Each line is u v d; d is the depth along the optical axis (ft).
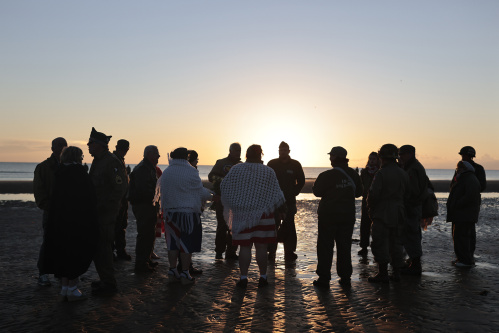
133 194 22.34
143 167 22.61
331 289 19.66
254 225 19.88
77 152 17.40
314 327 14.57
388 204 20.84
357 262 26.45
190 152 25.79
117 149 25.53
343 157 20.70
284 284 20.54
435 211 23.67
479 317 15.66
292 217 26.81
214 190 26.16
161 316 15.64
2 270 22.86
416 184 22.49
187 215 20.42
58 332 13.98
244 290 19.36
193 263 25.61
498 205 81.61
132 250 29.58
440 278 22.03
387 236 20.92
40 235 35.78
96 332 13.98
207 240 34.71
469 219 24.79
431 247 32.27
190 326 14.61
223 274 22.61
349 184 20.29
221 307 16.76
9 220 46.93
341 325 14.78
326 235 20.17
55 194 17.13
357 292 19.12
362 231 29.37
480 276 22.50
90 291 19.06
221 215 26.73
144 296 18.22
